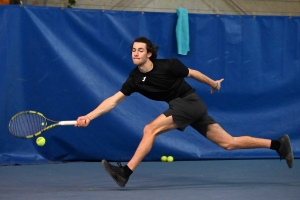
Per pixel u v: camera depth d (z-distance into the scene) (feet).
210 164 33.94
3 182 26.12
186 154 35.68
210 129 23.67
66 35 33.68
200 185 24.98
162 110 35.22
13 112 32.99
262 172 30.17
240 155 36.60
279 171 30.60
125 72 34.60
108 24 34.32
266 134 36.37
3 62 32.81
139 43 22.04
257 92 36.29
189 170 31.07
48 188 23.94
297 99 36.78
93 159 34.58
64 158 34.22
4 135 32.96
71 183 25.72
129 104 34.91
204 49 35.65
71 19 33.73
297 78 36.73
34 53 33.24
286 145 23.93
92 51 34.06
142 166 32.94
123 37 34.53
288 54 36.65
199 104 22.98
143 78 22.53
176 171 30.66
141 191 22.74
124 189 23.49
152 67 22.40
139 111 35.01
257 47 36.27
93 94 33.94
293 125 36.70
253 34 36.22
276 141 24.02
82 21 33.88
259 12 45.11
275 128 36.47
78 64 33.81
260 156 36.83
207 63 35.70
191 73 23.04
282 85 36.55
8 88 32.91
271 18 36.45
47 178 27.58
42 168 31.55
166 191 22.71
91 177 27.94
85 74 33.88
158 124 22.44
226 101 36.01
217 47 35.83
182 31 35.06
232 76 36.01
